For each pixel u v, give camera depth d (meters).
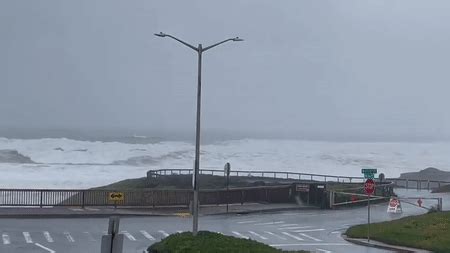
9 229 32.31
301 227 37.62
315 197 51.69
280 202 52.19
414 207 51.28
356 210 49.66
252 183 65.19
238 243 23.42
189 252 21.58
